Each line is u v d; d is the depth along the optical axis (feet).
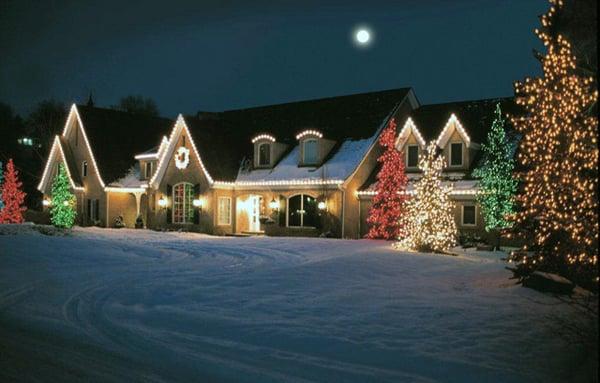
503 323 35.37
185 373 26.40
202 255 80.48
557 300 41.32
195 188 124.16
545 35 41.88
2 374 25.67
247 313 39.50
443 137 102.78
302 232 112.88
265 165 122.72
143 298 45.60
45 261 67.56
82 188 147.13
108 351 29.91
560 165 40.14
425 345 30.99
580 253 39.91
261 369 27.27
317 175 111.86
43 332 34.12
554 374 26.32
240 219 124.16
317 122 127.34
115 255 76.54
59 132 223.71
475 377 26.20
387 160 102.22
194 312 39.91
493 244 92.99
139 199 142.61
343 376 26.45
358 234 110.22
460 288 48.37
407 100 123.24
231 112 144.97
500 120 90.79
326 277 54.03
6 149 213.66
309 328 34.88
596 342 26.99
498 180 87.56
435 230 77.00
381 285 49.85
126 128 153.79
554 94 41.45
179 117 128.57
